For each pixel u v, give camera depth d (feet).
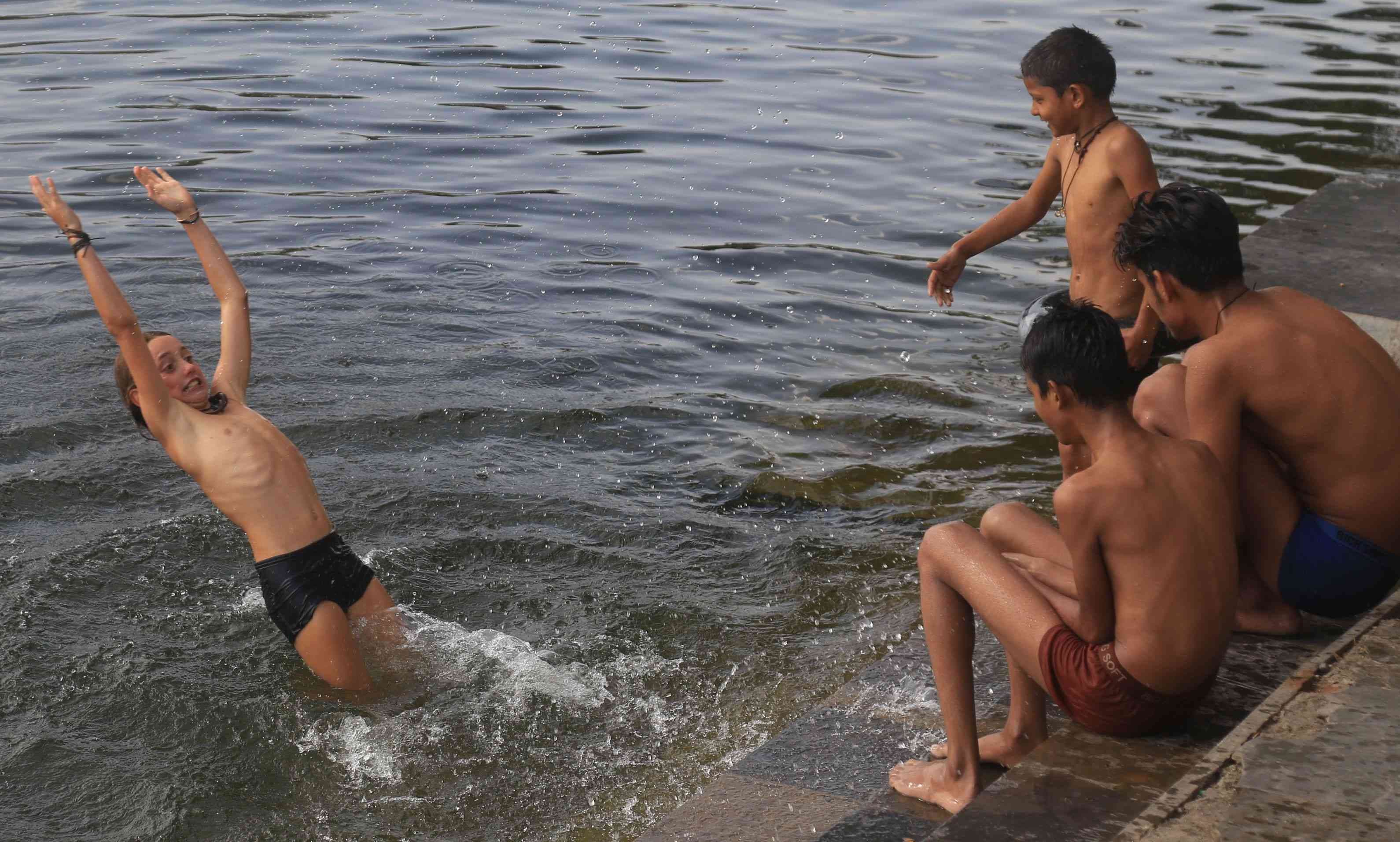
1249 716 10.79
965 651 12.00
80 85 42.14
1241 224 30.32
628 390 24.66
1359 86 41.39
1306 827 9.37
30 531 19.24
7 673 15.88
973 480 21.39
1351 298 20.59
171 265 29.84
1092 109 17.98
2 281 28.68
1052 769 11.13
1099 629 11.20
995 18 51.31
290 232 31.99
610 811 13.58
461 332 26.96
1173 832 9.36
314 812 13.78
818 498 20.88
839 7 53.78
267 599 16.11
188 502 20.27
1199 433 12.41
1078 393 10.90
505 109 41.27
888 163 36.45
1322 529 12.52
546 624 17.28
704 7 54.29
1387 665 11.53
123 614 17.34
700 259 30.76
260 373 24.66
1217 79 42.29
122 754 14.62
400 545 19.03
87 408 23.06
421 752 14.74
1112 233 17.98
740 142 38.32
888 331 27.25
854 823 11.89
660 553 19.16
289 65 45.21
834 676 15.96
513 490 20.84
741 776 13.09
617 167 36.65
